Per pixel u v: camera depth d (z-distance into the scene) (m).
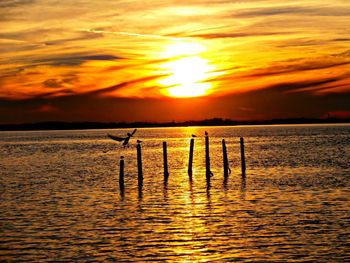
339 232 28.12
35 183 53.47
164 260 23.81
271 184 48.34
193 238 27.55
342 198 39.28
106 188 48.03
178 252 25.02
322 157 82.00
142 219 32.75
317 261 23.20
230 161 77.19
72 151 118.19
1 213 35.28
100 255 24.66
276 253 24.52
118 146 142.50
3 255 24.78
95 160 86.56
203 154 97.62
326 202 37.59
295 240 26.67
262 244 26.08
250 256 24.14
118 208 36.91
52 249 25.72
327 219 31.47
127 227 30.38
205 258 24.00
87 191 46.19
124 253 24.94
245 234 28.16
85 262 23.62
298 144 126.56
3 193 45.75
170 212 35.06
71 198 42.03
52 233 29.02
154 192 44.81
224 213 34.19
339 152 93.38
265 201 38.59
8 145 161.50
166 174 55.09
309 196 40.50
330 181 50.00
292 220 31.36
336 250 24.80
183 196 42.19
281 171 60.66
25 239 27.69
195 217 33.06
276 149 105.94
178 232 28.95
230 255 24.38
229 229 29.39
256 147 115.56
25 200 41.31
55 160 88.25
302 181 50.25
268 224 30.42
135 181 53.31
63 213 35.09
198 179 53.91
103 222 31.89
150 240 27.30
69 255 24.69
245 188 46.00
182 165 72.06
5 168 73.44
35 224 31.47
